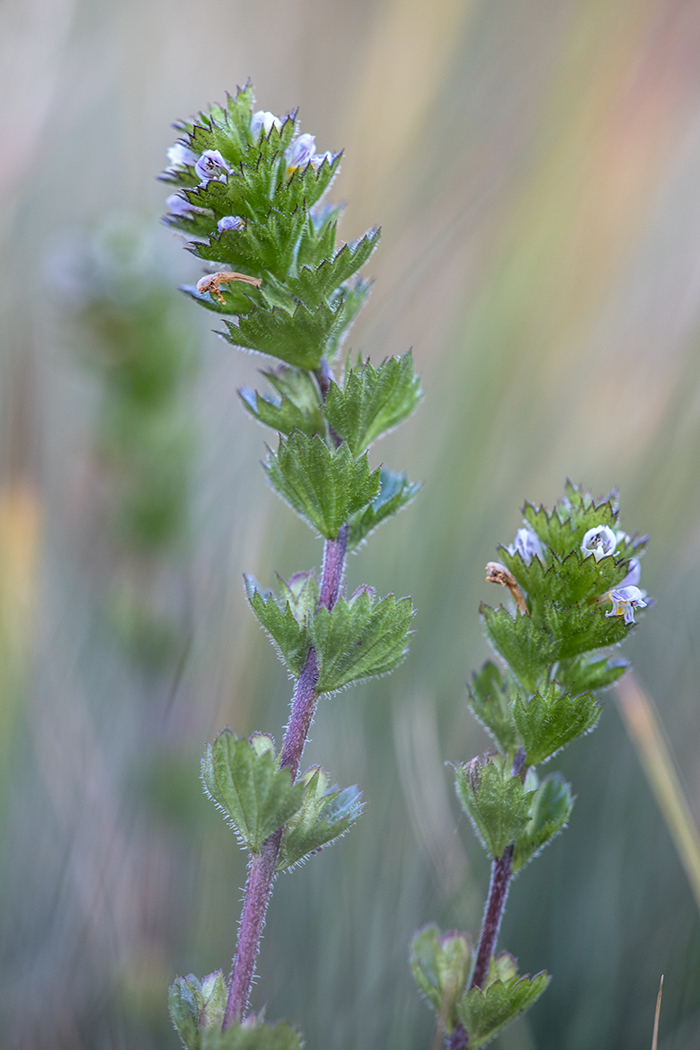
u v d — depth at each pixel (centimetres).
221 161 29
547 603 30
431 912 37
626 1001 37
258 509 46
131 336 43
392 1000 36
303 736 29
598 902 37
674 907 37
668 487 46
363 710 40
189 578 43
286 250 30
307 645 29
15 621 38
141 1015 37
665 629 44
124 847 39
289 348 30
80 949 37
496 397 45
